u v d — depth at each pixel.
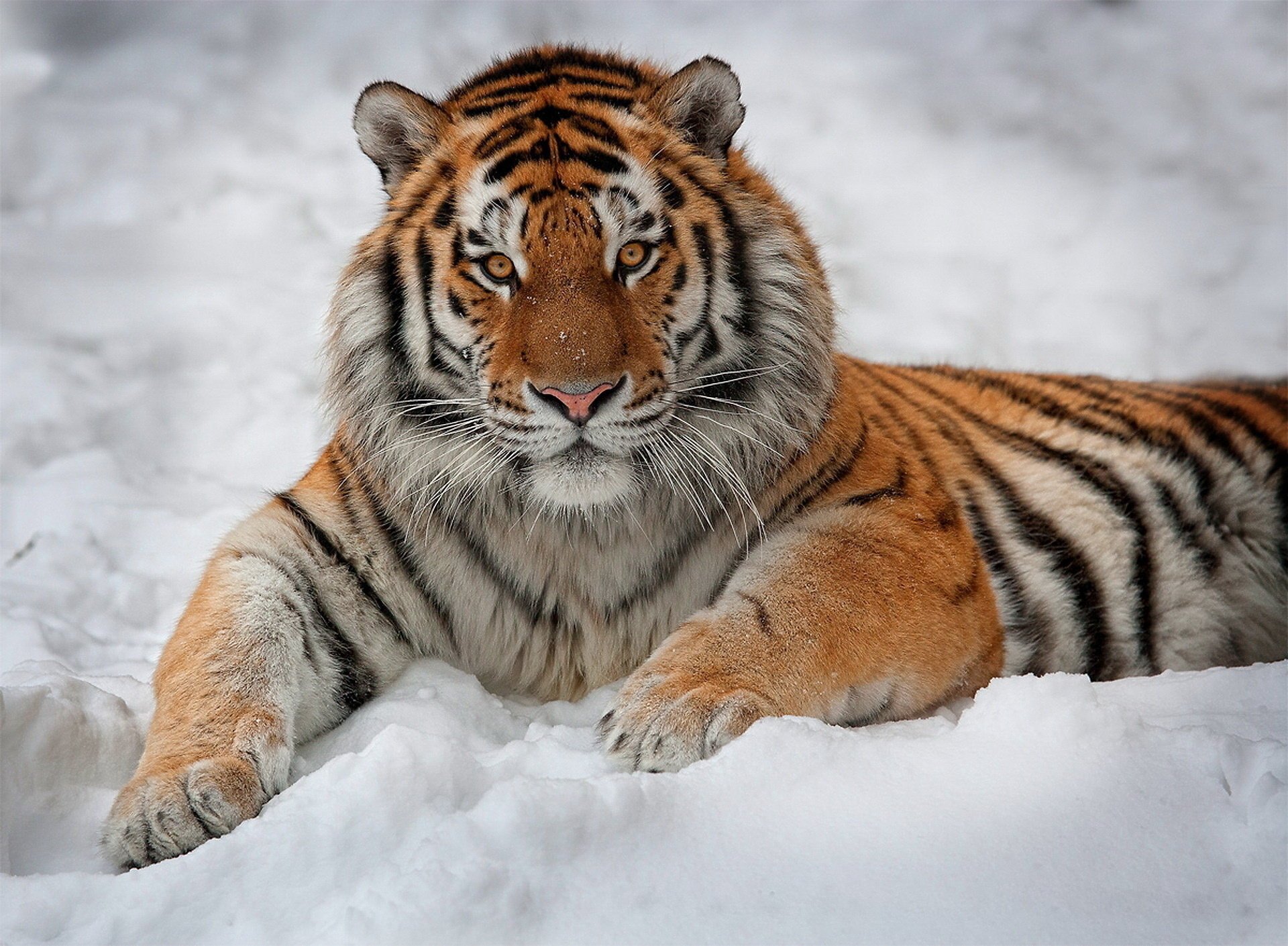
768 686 6.07
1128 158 18.58
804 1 24.28
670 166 6.82
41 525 10.16
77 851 5.61
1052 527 8.17
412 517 6.88
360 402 6.97
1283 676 5.98
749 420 6.87
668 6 24.17
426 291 6.79
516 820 4.72
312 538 6.78
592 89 7.11
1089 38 22.42
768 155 18.53
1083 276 15.72
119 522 10.22
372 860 4.85
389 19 23.84
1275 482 8.80
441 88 21.28
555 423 6.33
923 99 20.28
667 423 6.57
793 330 6.95
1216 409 9.01
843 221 16.97
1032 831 4.84
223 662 6.17
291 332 14.12
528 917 4.46
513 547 6.92
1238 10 22.89
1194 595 8.55
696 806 5.01
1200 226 16.83
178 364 13.51
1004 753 5.27
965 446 8.23
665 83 7.00
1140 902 4.47
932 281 15.29
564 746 5.94
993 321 14.57
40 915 4.74
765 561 6.67
